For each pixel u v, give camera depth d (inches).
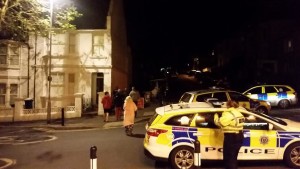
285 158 373.7
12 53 1065.5
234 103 339.0
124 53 1444.4
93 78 1122.0
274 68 1573.6
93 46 1112.2
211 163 396.5
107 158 446.9
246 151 369.4
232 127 331.3
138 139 575.5
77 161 439.2
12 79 1064.8
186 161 373.1
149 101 1280.8
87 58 1107.9
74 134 669.3
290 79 1358.3
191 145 372.2
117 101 842.2
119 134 633.0
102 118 890.7
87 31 1103.0
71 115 926.4
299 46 1393.9
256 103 657.0
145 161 428.1
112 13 1156.5
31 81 1080.8
